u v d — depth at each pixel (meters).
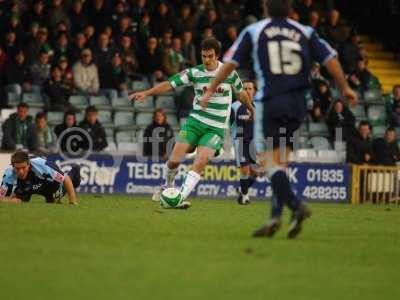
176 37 59.78
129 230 25.73
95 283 18.19
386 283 19.52
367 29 71.69
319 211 38.75
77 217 29.02
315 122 56.97
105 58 56.16
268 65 23.83
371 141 53.66
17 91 53.97
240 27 62.25
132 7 59.59
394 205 49.03
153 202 40.06
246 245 23.09
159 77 56.75
